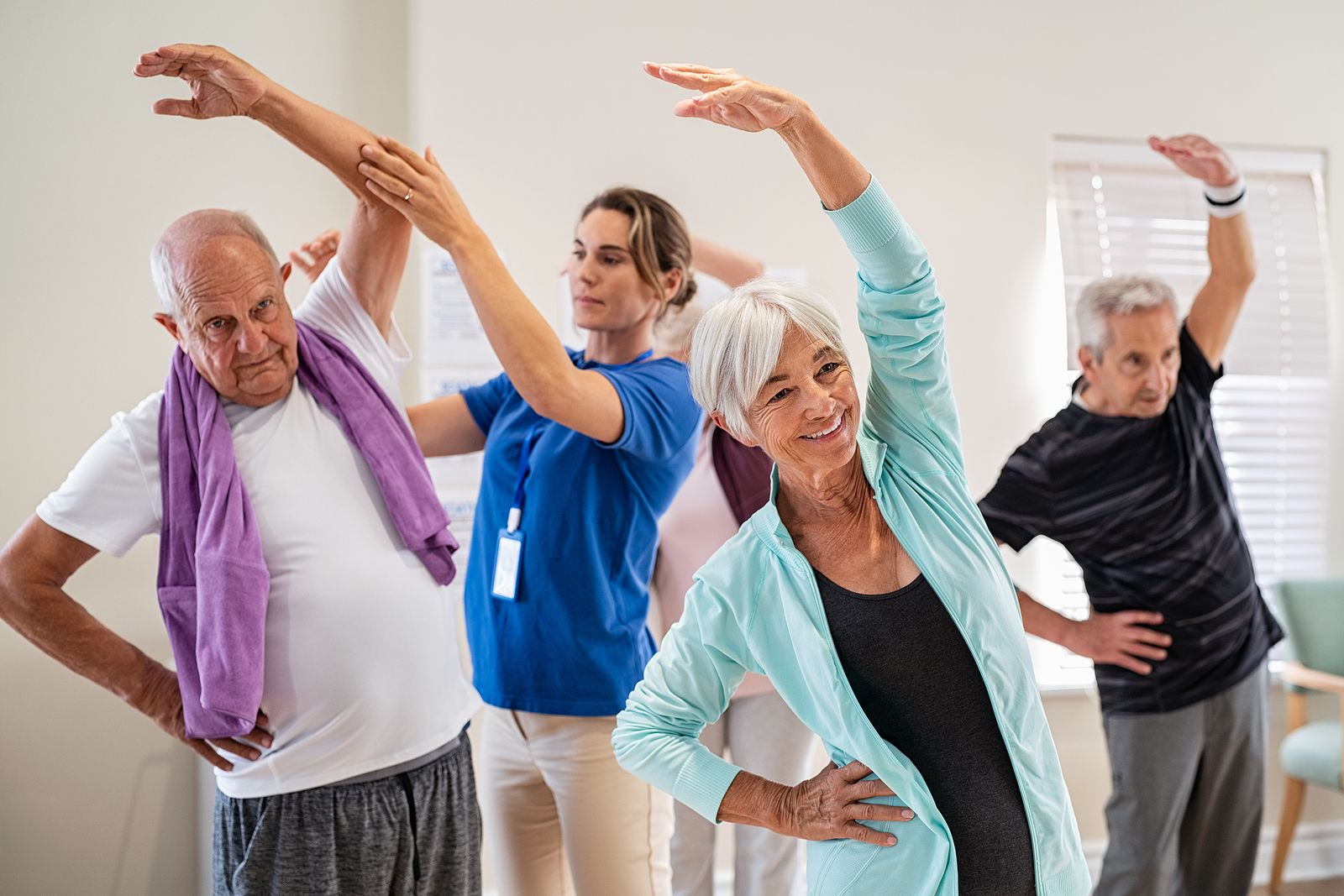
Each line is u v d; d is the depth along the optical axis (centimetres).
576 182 333
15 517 311
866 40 354
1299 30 389
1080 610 373
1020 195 366
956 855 140
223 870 178
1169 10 379
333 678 175
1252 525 387
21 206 311
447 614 192
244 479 178
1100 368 282
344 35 334
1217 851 288
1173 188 384
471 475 324
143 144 319
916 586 141
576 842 207
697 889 268
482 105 327
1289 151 390
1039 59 368
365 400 189
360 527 182
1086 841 364
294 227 330
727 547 152
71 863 312
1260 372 388
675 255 222
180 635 175
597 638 206
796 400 134
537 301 331
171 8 322
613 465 209
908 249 139
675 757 152
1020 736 141
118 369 317
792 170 348
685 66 137
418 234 334
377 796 178
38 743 309
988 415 363
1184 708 279
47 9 313
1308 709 368
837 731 144
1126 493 282
